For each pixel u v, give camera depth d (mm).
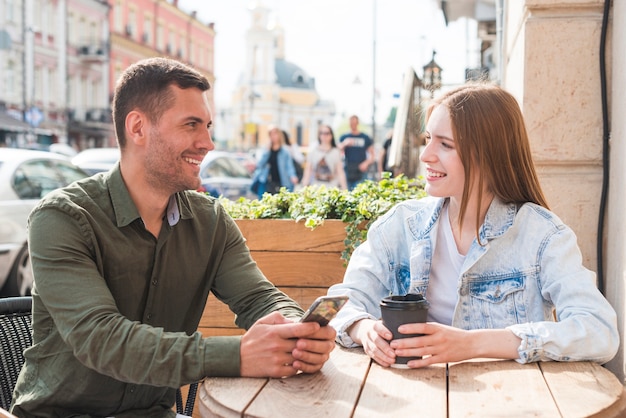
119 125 2049
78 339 1837
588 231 2824
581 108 2811
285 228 3098
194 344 1802
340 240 3062
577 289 1998
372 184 3406
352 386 1696
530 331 1870
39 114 43156
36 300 2004
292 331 1774
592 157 2805
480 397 1609
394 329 1849
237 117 107938
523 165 2205
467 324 2186
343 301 1812
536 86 2834
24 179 7020
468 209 2209
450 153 2170
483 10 8820
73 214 1962
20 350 2229
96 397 2016
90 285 1903
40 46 48406
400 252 2346
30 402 1995
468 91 2188
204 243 2201
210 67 80250
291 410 1534
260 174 10742
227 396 1632
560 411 1521
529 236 2135
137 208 2062
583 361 1880
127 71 2057
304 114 113000
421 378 1753
